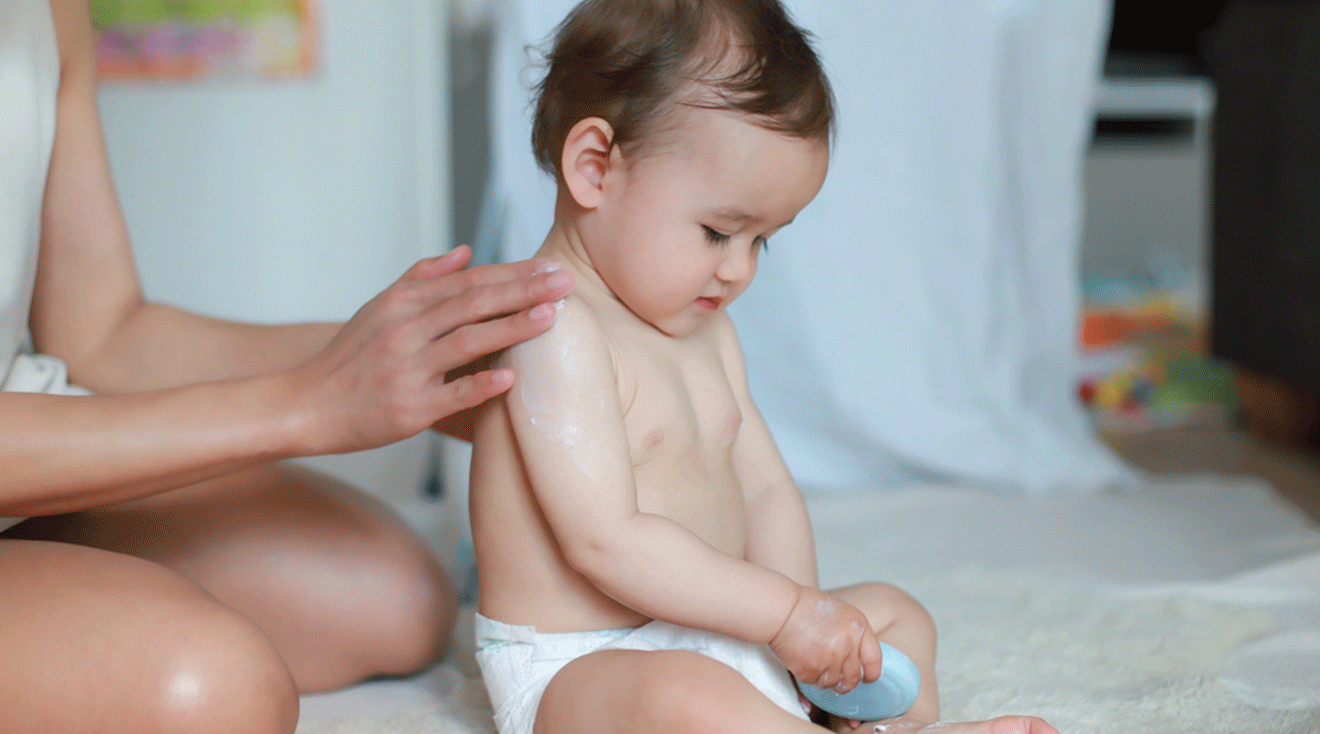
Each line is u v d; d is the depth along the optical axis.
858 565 1.44
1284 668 1.05
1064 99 1.94
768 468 0.95
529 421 0.78
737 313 1.93
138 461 0.75
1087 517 1.72
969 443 1.93
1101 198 3.80
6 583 0.72
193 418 0.76
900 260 1.92
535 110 0.90
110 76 1.88
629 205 0.81
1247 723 0.91
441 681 1.06
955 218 1.92
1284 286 2.29
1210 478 2.00
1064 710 0.94
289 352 1.06
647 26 0.81
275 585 0.99
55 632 0.68
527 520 0.82
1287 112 2.24
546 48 1.23
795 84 0.79
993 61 1.91
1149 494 1.87
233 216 1.93
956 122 1.90
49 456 0.74
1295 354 2.26
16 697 0.67
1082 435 2.02
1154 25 3.51
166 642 0.69
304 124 1.93
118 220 1.08
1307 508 1.89
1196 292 3.37
